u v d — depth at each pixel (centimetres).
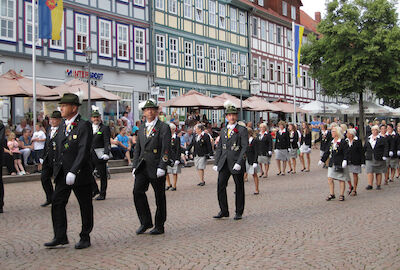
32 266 599
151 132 788
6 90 1689
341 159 1173
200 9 3556
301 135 2052
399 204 1108
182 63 3331
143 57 2978
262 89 4372
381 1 3566
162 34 3142
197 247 699
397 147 1575
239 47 4031
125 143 2011
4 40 2192
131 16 2892
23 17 2281
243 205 935
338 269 583
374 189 1431
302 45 3931
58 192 688
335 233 793
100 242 737
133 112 2895
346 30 3538
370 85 3722
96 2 2658
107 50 2730
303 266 594
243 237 766
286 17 4853
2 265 605
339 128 1188
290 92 4909
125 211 1024
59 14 1972
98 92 2003
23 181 1542
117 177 1725
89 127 689
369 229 825
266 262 613
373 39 3525
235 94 3950
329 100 5919
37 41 2336
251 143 1305
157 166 784
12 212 1012
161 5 3147
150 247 700
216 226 861
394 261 618
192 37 3441
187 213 1005
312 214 982
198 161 1521
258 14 4319
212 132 2620
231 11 3950
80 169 678
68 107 686
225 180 941
